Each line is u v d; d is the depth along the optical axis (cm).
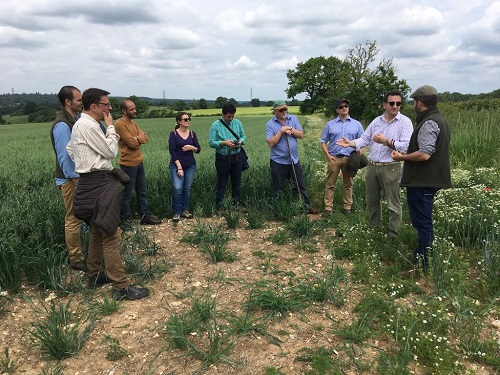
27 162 1157
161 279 432
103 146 362
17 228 480
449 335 318
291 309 361
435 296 365
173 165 632
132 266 445
